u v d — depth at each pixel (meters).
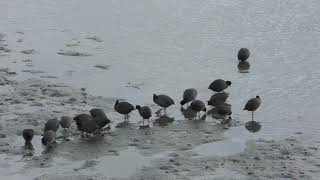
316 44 35.69
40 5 45.12
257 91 28.19
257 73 30.83
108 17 41.88
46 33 37.69
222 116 25.09
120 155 21.12
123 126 23.86
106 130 23.44
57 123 22.78
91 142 22.28
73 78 29.41
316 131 23.36
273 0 46.44
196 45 35.53
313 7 44.16
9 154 21.16
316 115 25.12
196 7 44.47
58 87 27.89
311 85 28.91
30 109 25.05
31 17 41.59
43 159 20.78
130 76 29.98
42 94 26.86
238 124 24.19
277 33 38.03
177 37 37.09
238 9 43.84
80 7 44.72
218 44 35.84
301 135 22.92
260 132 23.30
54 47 34.69
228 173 19.61
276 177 19.28
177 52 34.16
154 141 22.33
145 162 20.50
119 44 35.53
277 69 31.38
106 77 29.73
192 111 25.64
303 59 33.00
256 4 45.28
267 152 21.22
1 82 28.12
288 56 33.56
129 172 19.78
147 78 29.77
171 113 25.39
